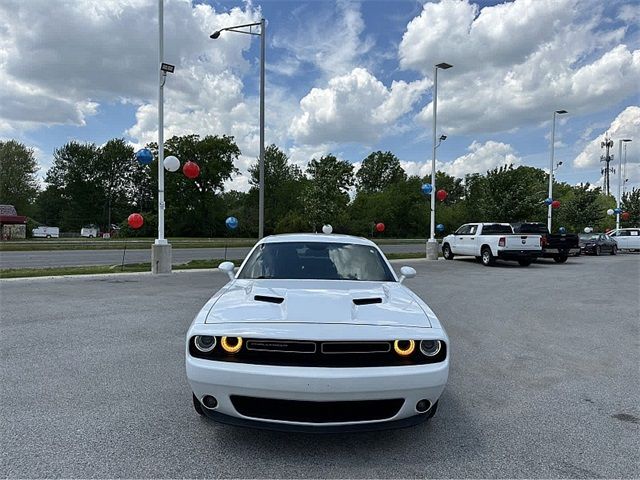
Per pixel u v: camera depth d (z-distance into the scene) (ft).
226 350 9.80
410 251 99.81
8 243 109.60
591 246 95.61
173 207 219.20
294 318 10.24
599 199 177.47
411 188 229.45
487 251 63.57
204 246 107.04
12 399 13.17
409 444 10.83
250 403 9.80
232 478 9.19
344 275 14.32
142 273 46.65
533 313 28.45
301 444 10.73
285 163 248.52
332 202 124.67
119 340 19.95
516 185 101.30
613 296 35.86
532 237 61.82
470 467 9.79
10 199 287.48
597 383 15.53
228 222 55.52
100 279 42.04
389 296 12.34
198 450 10.31
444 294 35.78
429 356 10.00
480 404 13.48
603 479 9.37
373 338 9.70
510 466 9.86
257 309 10.84
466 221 226.38
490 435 11.39
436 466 9.82
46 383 14.52
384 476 9.38
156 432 11.17
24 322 23.41
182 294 32.91
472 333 22.90
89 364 16.53
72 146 306.35
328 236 17.13
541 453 10.47
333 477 9.31
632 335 22.76
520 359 18.42
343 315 10.46
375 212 212.64
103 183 310.86
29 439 10.67
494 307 30.37
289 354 9.66
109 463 9.64
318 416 9.61
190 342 10.14
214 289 35.55
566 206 134.00
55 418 11.87
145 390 13.99
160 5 46.06
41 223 319.06
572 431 11.69
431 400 9.98
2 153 287.69
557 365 17.63
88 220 306.96
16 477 8.98
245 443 10.71
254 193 244.42
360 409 9.72
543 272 54.80
